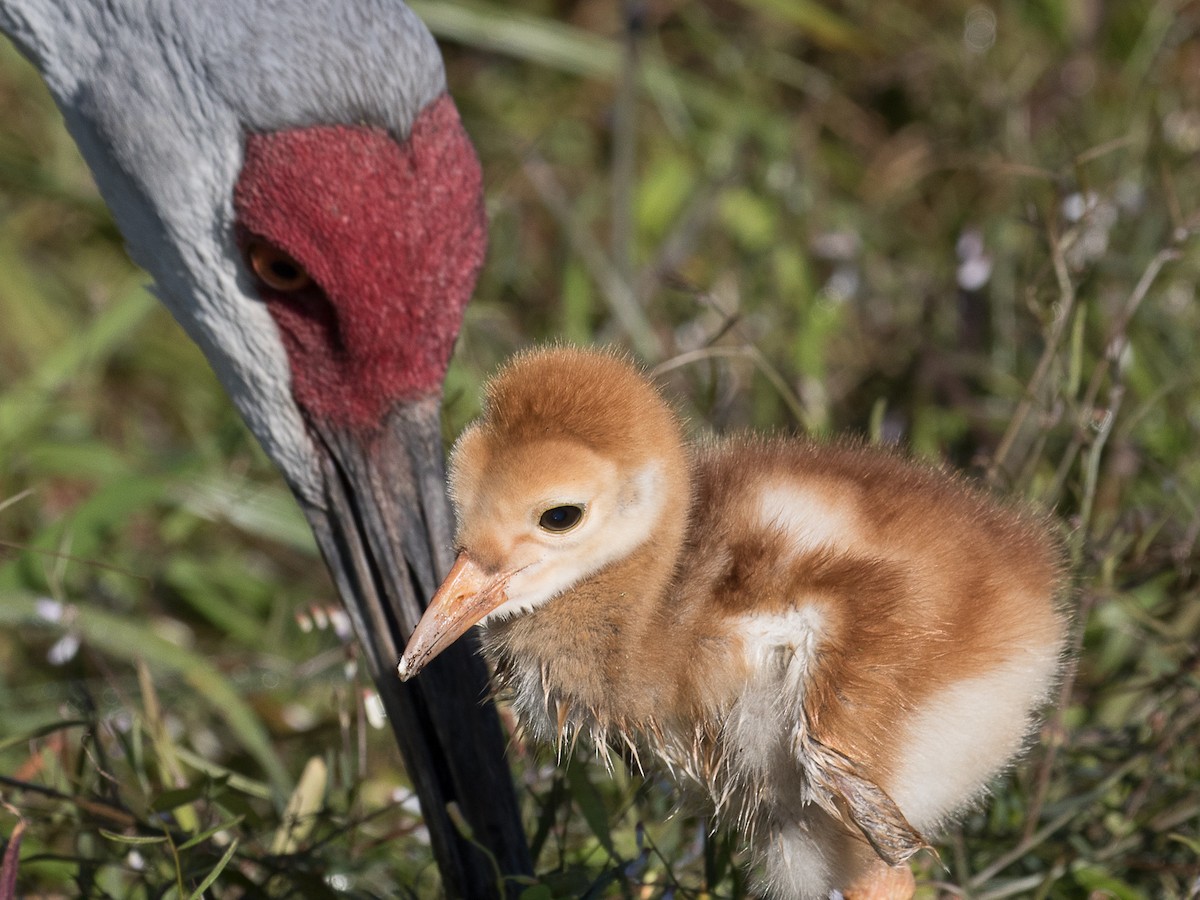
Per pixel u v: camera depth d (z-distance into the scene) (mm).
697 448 8328
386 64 8148
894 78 15469
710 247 14133
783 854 7883
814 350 12281
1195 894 8133
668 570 7469
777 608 7340
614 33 16359
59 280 14805
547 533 7211
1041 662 7898
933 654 7461
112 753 9859
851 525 7602
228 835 8695
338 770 9977
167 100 8438
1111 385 10656
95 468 12664
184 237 8609
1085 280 10039
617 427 7195
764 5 15156
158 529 12664
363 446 8469
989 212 13742
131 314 13375
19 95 15570
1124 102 14258
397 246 8125
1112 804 8883
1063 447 11109
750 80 15484
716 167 14594
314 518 8711
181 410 13945
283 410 8602
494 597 7254
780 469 7906
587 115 15680
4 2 8789
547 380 7262
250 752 10594
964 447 11984
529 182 14773
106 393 13945
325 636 11430
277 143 8172
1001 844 8773
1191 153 13016
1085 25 15320
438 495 8375
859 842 7758
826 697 7309
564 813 8930
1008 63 15188
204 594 12102
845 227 13914
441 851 8305
